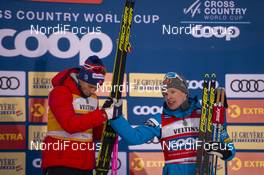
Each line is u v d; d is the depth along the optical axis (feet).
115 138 50.24
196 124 49.16
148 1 59.41
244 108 59.47
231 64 59.67
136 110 58.85
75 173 49.29
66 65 58.54
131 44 59.16
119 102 49.21
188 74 59.47
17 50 57.93
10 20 57.98
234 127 59.36
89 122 47.62
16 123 57.77
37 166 57.98
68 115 47.88
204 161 48.85
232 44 59.77
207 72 59.57
